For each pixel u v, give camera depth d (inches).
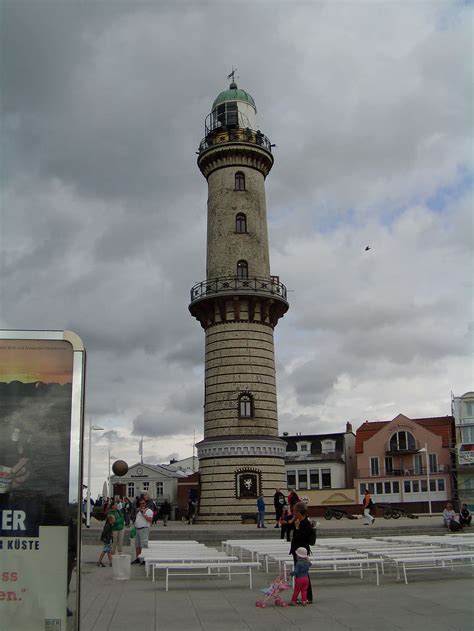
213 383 1827.0
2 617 349.4
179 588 760.3
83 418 370.0
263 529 1391.5
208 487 1769.2
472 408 3280.0
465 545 959.6
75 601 351.3
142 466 3836.1
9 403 366.6
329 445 3602.4
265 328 1868.8
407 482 3260.3
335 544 949.8
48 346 373.4
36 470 361.1
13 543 354.6
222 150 1957.4
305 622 550.9
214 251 1919.3
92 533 1423.5
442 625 534.3
